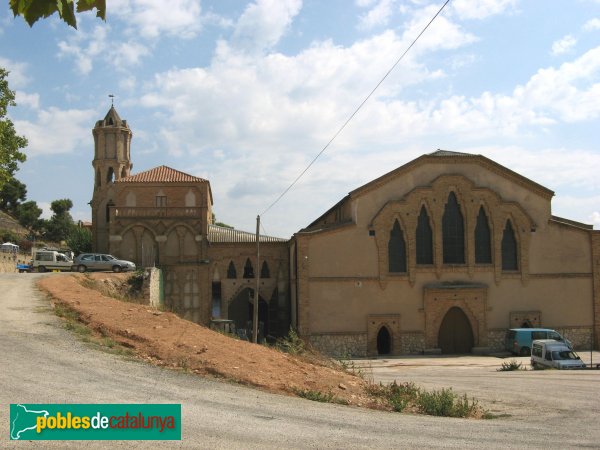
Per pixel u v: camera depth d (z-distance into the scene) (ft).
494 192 171.83
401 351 163.94
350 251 164.55
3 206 418.31
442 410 54.70
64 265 190.19
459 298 167.02
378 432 41.09
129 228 196.54
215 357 58.39
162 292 190.08
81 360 53.47
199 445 34.14
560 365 124.26
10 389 42.39
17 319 72.08
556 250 174.70
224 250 200.54
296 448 35.17
